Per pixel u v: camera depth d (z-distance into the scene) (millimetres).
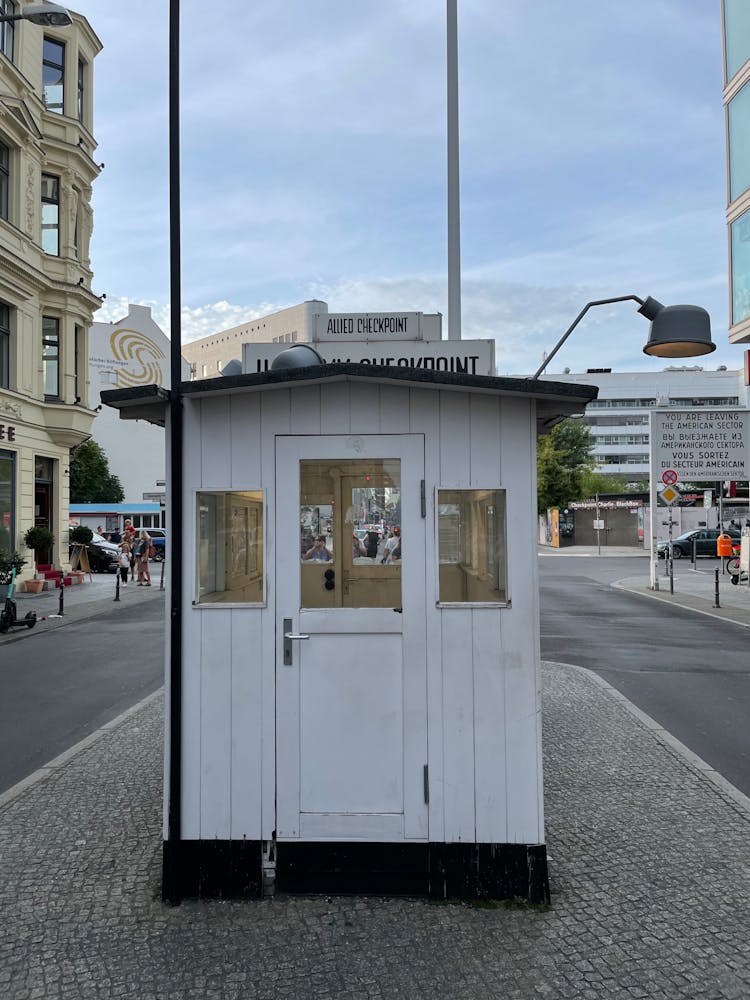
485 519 4137
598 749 6570
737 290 22312
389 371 3945
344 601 4105
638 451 98250
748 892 4047
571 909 3879
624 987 3223
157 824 4953
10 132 20781
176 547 4105
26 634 14195
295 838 4035
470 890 3984
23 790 5602
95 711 8195
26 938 3604
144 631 14281
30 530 21812
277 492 4137
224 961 3410
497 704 4043
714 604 18125
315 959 3426
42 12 11477
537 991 3197
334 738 4062
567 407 4258
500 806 4016
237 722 4078
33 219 22047
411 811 4031
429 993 3182
